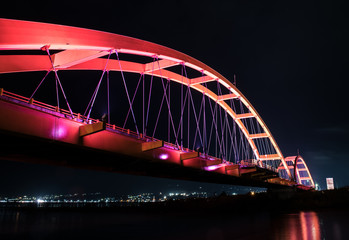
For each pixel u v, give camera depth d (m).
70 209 95.75
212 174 45.81
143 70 41.41
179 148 36.09
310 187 146.00
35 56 26.97
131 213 73.25
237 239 24.97
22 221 57.31
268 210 58.34
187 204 78.56
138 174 36.16
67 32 22.31
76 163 28.52
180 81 51.53
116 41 28.45
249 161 58.34
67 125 21.34
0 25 17.67
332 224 31.02
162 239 28.09
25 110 18.50
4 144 20.42
